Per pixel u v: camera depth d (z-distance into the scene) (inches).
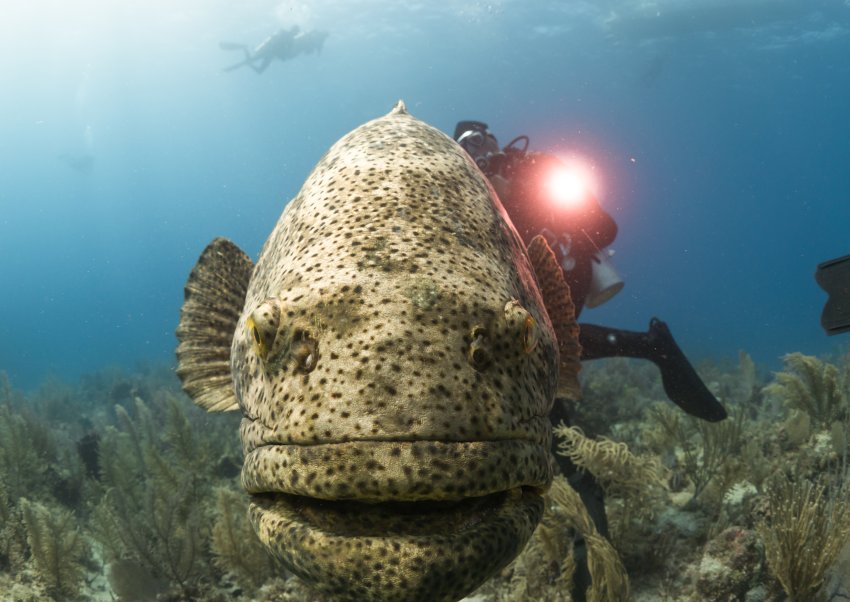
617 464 177.2
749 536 160.4
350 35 2869.1
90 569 221.9
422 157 96.0
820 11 2369.6
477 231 85.5
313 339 67.6
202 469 281.7
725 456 202.2
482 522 63.4
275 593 174.7
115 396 653.3
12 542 217.9
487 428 63.1
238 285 114.0
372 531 61.2
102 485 280.4
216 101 4404.5
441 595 58.9
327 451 60.1
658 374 507.8
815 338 1551.4
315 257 77.4
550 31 2672.2
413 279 71.4
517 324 71.9
